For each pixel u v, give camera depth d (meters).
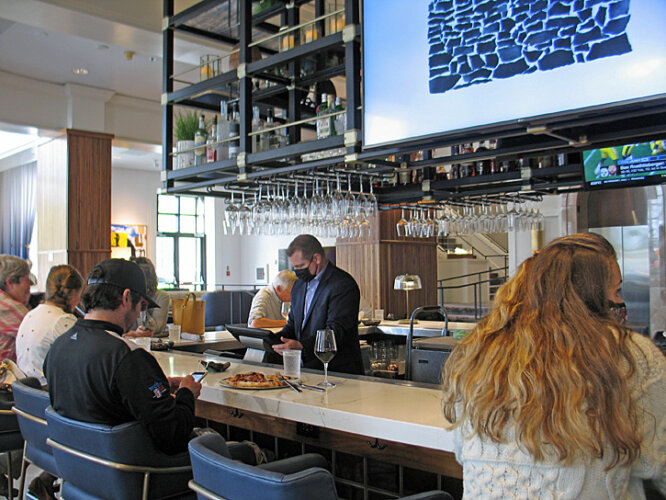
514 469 1.12
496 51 2.29
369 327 5.70
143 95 9.74
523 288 1.22
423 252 10.69
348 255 10.29
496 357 1.16
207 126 4.10
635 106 1.99
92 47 7.61
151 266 4.87
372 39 2.68
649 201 8.85
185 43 5.21
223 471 1.48
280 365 3.17
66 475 2.12
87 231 9.27
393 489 2.34
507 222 5.38
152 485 1.99
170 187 3.96
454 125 2.39
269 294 5.49
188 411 2.08
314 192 4.22
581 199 9.55
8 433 2.88
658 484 1.13
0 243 15.17
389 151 2.68
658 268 8.70
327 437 2.52
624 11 1.99
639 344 1.12
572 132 2.41
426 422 1.88
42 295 5.69
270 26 3.67
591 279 1.15
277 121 4.00
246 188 4.19
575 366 1.07
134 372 1.98
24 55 7.89
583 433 1.03
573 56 2.09
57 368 2.11
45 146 10.06
